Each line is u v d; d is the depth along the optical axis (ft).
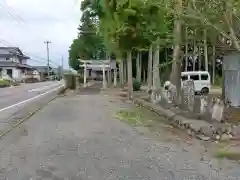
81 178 21.54
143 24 58.85
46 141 33.65
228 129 37.40
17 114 56.49
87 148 30.42
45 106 71.36
